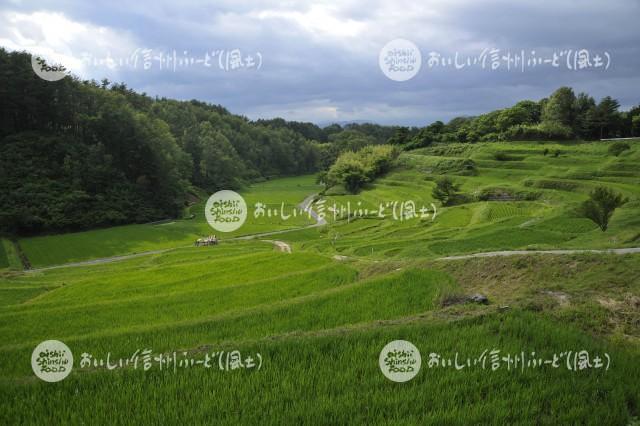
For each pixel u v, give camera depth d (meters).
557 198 73.38
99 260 69.62
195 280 33.22
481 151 123.69
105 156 106.81
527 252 24.48
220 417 8.70
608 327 13.37
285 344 11.97
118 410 9.12
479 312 14.09
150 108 161.38
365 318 17.78
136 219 103.12
